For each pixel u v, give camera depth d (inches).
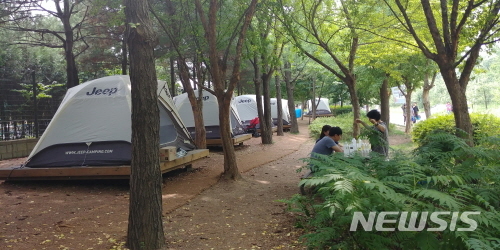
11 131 553.3
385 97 827.4
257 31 417.4
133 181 196.5
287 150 630.5
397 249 155.1
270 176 404.5
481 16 282.2
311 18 429.4
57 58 898.7
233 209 275.1
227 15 434.0
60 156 350.3
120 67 866.1
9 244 202.4
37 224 238.1
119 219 248.8
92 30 682.8
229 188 342.0
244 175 406.3
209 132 640.4
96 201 296.0
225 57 389.7
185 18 426.0
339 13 435.8
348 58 487.5
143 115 195.0
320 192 175.6
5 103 543.5
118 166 334.3
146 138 195.6
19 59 792.9
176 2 451.8
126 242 200.7
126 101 360.2
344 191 137.9
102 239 210.7
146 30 197.2
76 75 645.3
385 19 422.9
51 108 604.4
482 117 393.1
